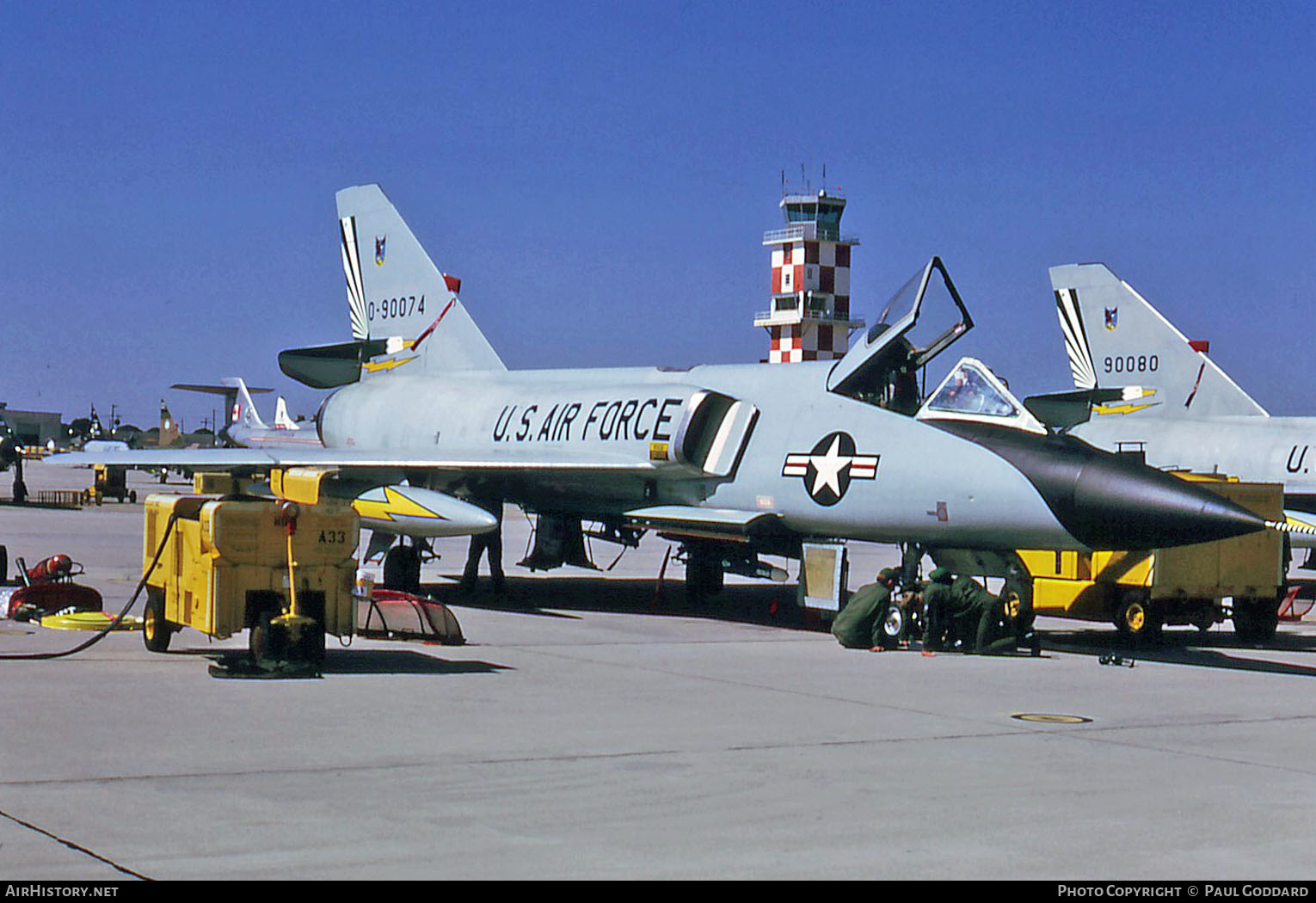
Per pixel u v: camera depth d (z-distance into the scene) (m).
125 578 19.69
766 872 5.72
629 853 5.94
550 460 16.84
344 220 24.78
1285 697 11.05
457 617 15.92
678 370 18.03
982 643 13.48
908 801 7.00
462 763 7.65
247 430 44.25
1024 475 13.38
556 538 19.17
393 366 23.59
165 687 9.91
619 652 13.01
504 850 5.95
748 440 16.17
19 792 6.71
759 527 15.77
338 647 12.63
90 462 17.00
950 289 14.75
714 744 8.38
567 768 7.58
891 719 9.47
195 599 10.92
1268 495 16.17
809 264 77.62
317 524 10.80
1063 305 30.38
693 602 18.80
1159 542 12.68
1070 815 6.77
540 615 16.59
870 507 14.70
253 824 6.25
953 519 13.98
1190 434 27.47
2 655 11.33
